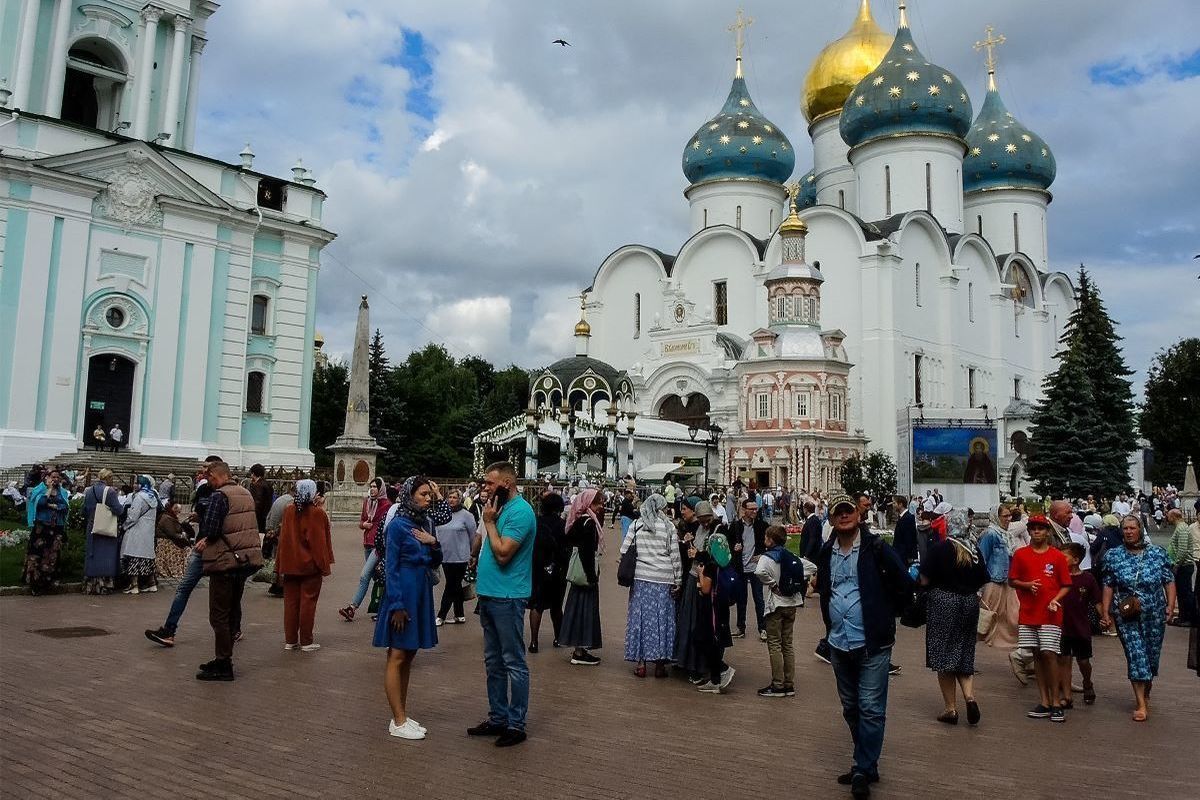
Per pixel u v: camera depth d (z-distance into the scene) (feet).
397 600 26.71
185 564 61.31
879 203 223.10
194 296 136.77
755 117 241.55
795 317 184.85
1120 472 168.66
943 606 31.53
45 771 22.75
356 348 112.06
